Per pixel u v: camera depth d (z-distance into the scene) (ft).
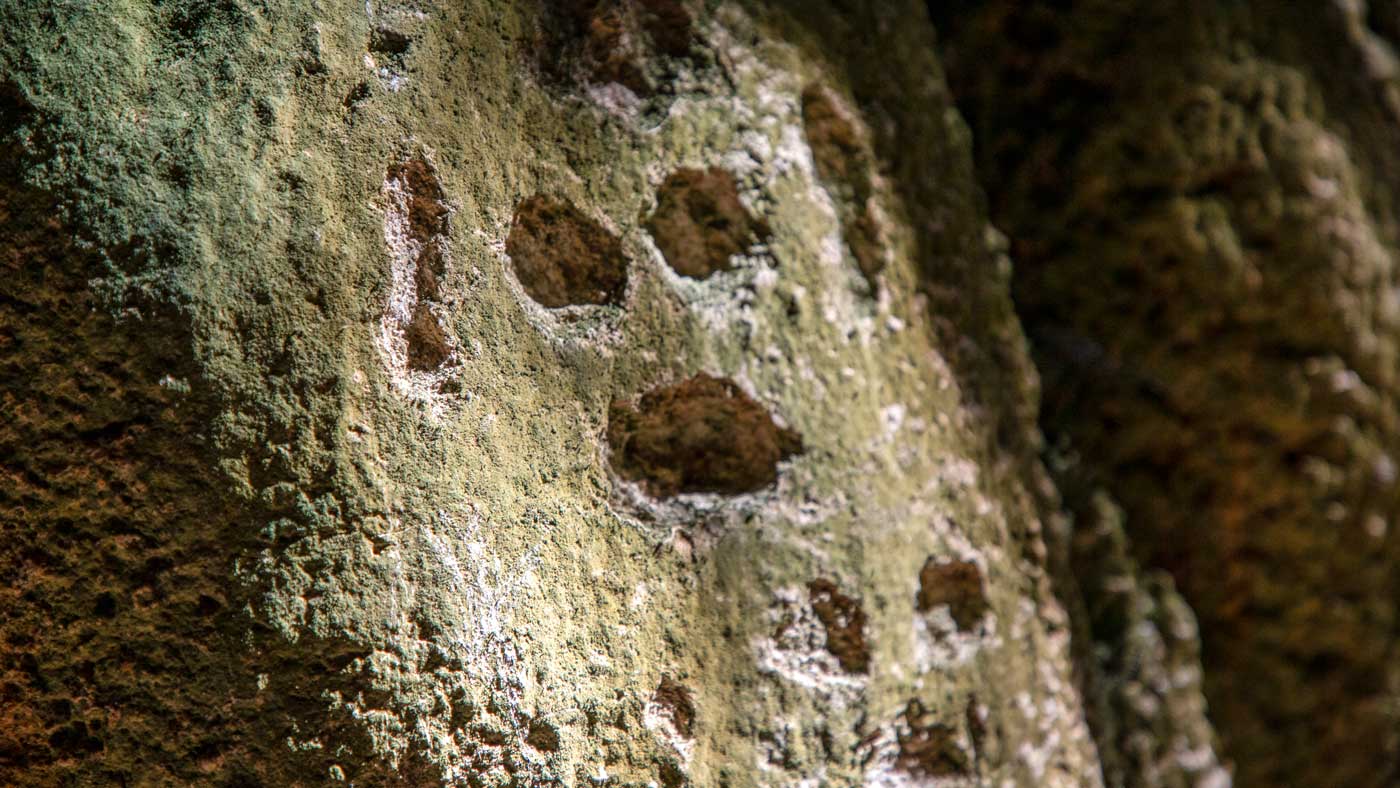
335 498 4.41
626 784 4.54
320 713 4.40
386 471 4.44
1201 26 5.20
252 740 4.39
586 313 4.57
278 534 4.40
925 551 4.75
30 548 4.37
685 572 4.58
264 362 4.40
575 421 4.55
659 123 4.61
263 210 4.41
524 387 4.52
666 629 4.57
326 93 4.44
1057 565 5.06
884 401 4.73
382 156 4.47
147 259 4.37
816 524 4.65
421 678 4.44
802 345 4.66
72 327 4.36
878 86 4.84
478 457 4.49
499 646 4.48
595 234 4.58
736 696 4.59
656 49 4.63
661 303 4.60
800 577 4.63
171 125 4.39
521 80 4.56
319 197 4.43
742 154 4.65
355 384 4.43
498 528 4.50
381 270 4.45
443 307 4.49
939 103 5.00
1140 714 5.19
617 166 4.59
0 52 4.37
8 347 4.36
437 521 4.46
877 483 4.70
